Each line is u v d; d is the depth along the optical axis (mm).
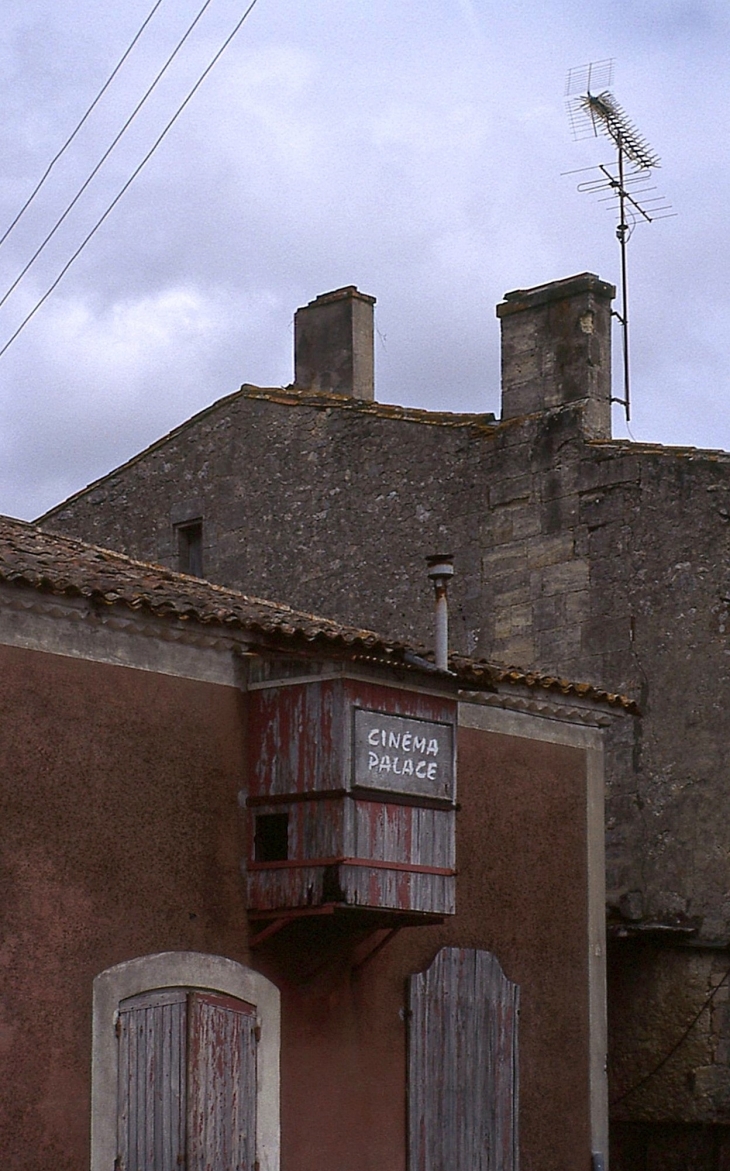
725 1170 16578
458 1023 14555
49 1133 11664
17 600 12000
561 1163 15188
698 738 17469
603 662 18297
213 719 13258
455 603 19625
